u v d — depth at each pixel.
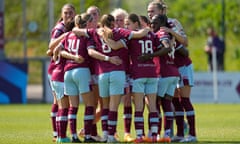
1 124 50.00
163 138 36.47
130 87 36.75
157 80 36.34
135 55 36.03
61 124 37.38
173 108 38.97
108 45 35.97
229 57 111.88
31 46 106.81
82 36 36.47
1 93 75.25
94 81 37.78
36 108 67.62
